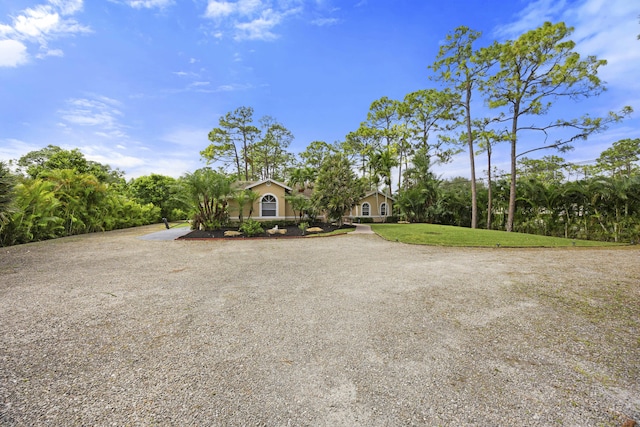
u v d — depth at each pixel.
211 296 4.49
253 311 3.82
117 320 3.50
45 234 12.87
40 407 1.92
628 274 5.87
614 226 13.21
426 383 2.20
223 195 15.07
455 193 23.17
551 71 15.24
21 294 4.57
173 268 6.64
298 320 3.50
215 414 1.86
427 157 25.69
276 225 17.17
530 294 4.52
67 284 5.20
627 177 13.42
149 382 2.22
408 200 23.80
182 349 2.76
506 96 16.61
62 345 2.84
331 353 2.68
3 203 9.30
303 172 28.48
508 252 8.99
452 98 18.72
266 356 2.63
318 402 1.98
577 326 3.29
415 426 1.75
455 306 3.97
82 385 2.18
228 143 35.69
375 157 27.86
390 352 2.70
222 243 11.46
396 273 6.03
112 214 18.91
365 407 1.93
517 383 2.20
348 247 10.12
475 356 2.62
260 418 1.82
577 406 1.92
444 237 12.30
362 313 3.72
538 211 16.66
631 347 2.78
